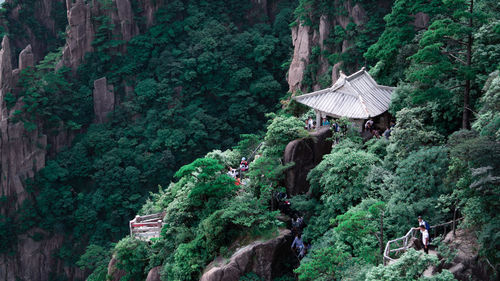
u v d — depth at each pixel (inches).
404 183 1154.7
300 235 1346.0
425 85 1456.7
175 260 1400.1
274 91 4313.5
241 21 4798.2
